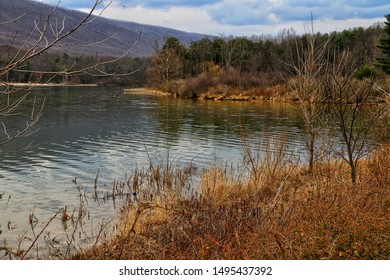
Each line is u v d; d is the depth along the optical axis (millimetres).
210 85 56719
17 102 3602
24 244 8578
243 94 53656
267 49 76188
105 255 7160
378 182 8453
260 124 29531
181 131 26203
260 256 5438
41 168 15750
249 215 7008
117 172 15359
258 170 11234
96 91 66375
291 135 23562
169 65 68812
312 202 7648
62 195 12359
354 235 5867
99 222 10000
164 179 12453
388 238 5938
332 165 11859
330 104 10695
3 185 13320
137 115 34344
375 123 11383
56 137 22859
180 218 8523
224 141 22516
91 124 28453
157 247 7238
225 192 10281
